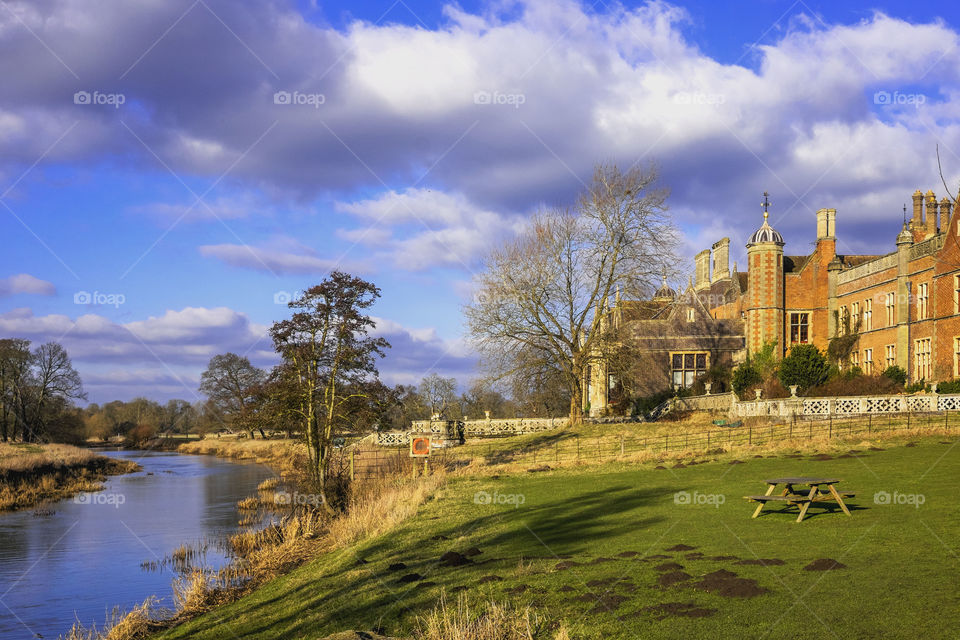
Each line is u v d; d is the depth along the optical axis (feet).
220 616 44.55
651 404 179.42
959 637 25.31
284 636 36.01
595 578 37.50
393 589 40.98
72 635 47.98
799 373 142.51
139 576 66.85
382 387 92.02
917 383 128.36
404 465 111.04
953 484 56.24
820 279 176.65
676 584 34.83
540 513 61.11
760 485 64.39
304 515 83.56
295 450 190.08
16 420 222.28
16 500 118.01
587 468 91.71
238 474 168.86
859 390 131.23
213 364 286.46
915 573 33.27
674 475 76.43
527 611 32.22
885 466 67.82
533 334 147.54
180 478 159.43
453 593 38.09
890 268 144.15
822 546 40.06
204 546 79.15
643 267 140.67
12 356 221.25
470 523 59.62
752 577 34.78
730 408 137.90
